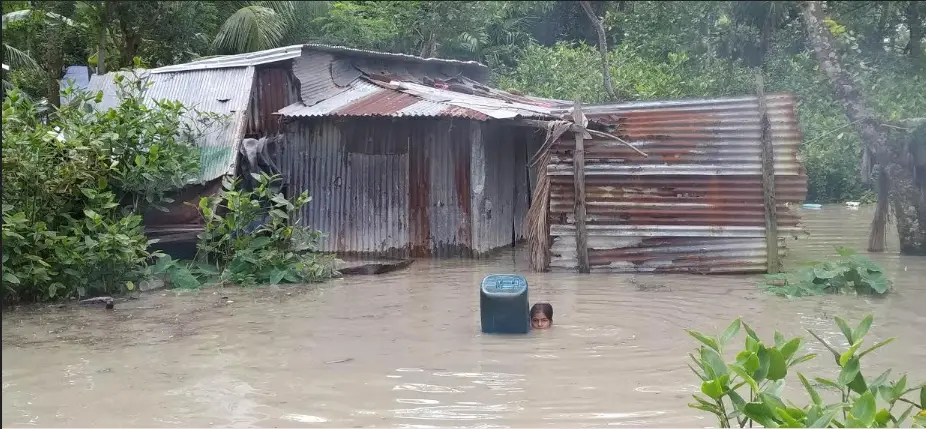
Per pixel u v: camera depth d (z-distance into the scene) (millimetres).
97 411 4867
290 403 4980
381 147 11867
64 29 17172
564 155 10258
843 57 11680
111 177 9797
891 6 11984
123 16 15812
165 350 6418
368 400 5016
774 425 3129
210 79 12203
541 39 19094
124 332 7129
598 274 10094
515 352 6188
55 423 4652
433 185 11820
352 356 6137
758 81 9891
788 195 9906
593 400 4938
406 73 14781
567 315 7578
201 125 11398
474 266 10953
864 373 5426
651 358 5949
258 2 18438
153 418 4723
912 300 8102
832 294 8508
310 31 19000
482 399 4996
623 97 15445
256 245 10016
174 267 9758
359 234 11898
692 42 13773
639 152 9789
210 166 10914
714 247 9984
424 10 17938
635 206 10133
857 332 3615
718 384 3336
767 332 6758
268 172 11625
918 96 11836
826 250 11953
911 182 11219
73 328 7324
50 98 15688
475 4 17953
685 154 10039
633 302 8188
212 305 8398
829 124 13938
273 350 6367
